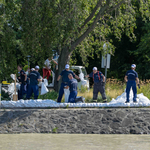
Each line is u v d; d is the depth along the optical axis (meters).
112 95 38.00
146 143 18.84
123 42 74.69
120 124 24.88
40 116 25.52
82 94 38.28
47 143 18.86
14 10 33.31
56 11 34.81
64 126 24.92
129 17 43.94
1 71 34.56
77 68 48.44
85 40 46.19
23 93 34.38
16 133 24.62
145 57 69.88
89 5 38.56
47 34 35.44
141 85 41.47
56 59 45.97
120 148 16.78
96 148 16.80
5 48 34.78
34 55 38.00
